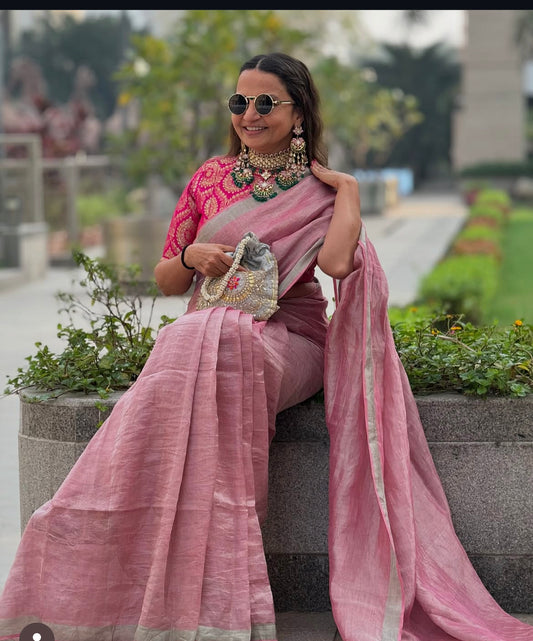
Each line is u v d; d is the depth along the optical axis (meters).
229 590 3.35
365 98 21.94
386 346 3.63
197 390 3.44
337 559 3.50
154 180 18.20
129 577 3.41
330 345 3.68
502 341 4.26
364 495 3.56
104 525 3.38
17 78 31.30
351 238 3.65
